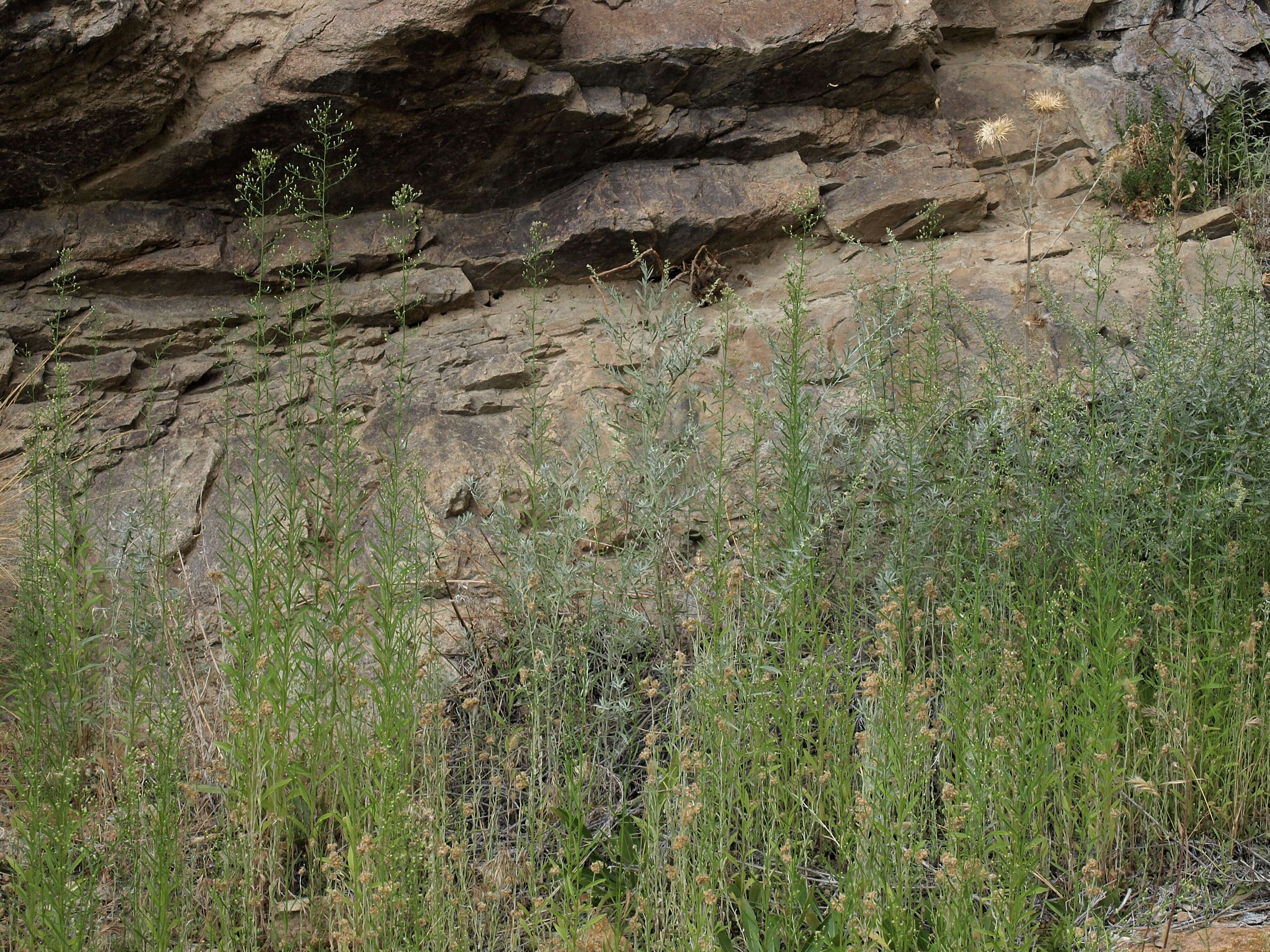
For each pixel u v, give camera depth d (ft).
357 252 18.88
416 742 12.50
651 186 19.95
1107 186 21.42
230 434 17.10
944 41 23.75
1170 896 11.03
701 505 16.34
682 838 9.87
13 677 12.59
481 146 19.10
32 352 17.29
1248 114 22.18
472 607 15.12
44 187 17.38
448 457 17.08
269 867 11.23
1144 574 12.86
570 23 19.30
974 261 19.97
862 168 21.02
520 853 11.48
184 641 13.69
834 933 10.00
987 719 10.68
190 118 17.58
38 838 9.95
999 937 9.28
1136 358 17.07
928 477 14.24
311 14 17.70
